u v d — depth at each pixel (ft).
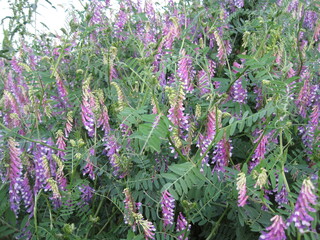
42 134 1.29
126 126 1.26
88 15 1.56
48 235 1.07
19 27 1.79
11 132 1.13
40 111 1.33
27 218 1.11
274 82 1.01
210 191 1.14
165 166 1.29
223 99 1.33
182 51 1.37
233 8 2.03
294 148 1.47
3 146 1.12
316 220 0.81
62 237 1.07
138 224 1.07
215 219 1.29
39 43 1.80
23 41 1.78
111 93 1.40
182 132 1.20
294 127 1.41
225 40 1.78
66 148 1.20
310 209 0.75
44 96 1.41
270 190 1.19
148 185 1.19
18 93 1.64
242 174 0.91
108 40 1.73
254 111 1.58
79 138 1.25
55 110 1.36
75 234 1.17
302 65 1.52
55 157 1.15
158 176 1.19
